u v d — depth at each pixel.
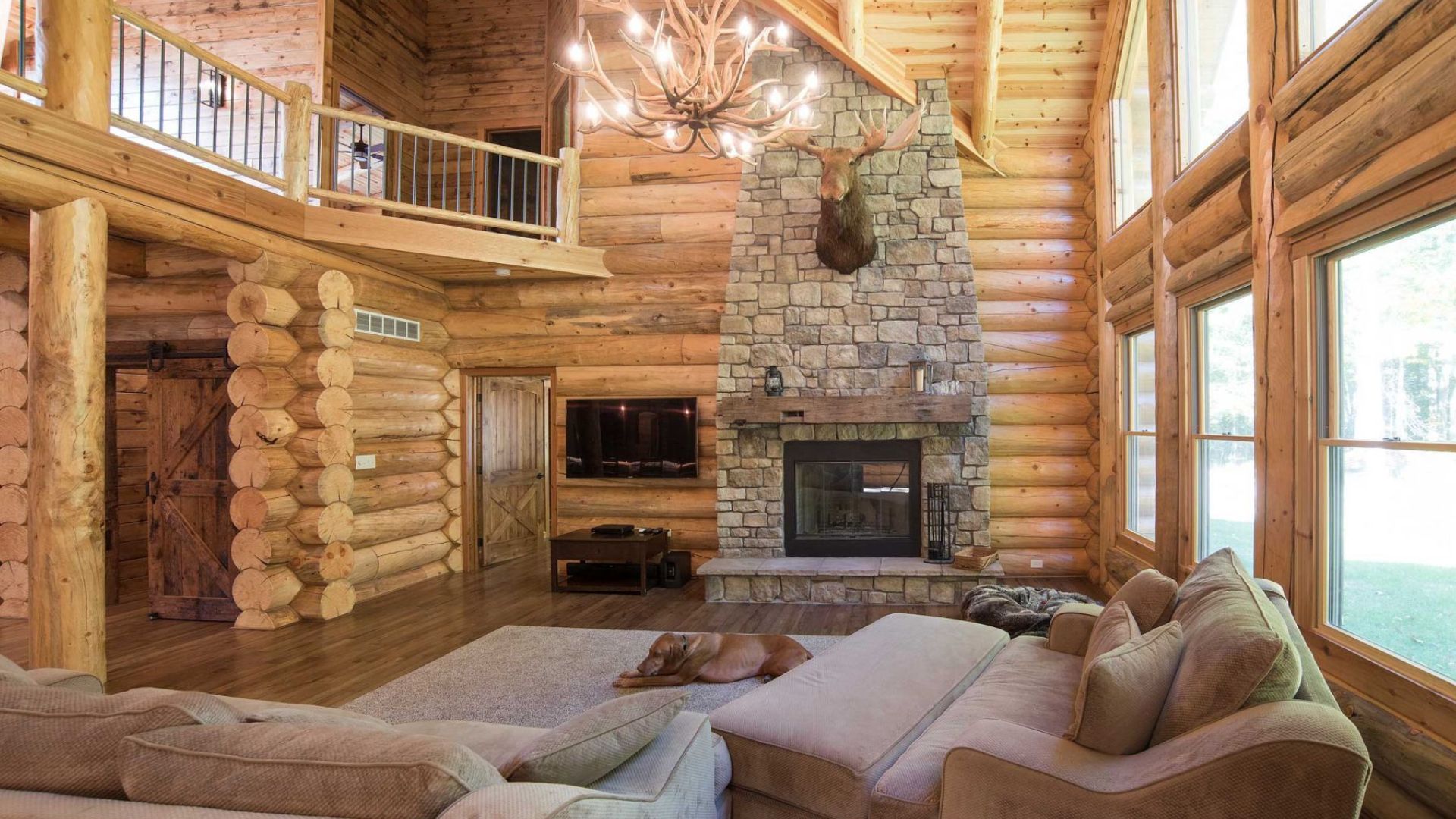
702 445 6.71
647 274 6.72
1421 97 2.33
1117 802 1.60
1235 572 2.40
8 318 5.35
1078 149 6.55
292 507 5.35
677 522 6.75
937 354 6.13
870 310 6.20
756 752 2.30
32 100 5.62
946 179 6.22
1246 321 3.91
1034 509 6.55
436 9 8.92
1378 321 2.73
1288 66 3.22
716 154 4.08
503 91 8.80
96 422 3.85
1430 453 2.46
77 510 3.76
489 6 8.86
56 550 3.72
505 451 7.66
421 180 8.79
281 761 1.35
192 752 1.39
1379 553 2.73
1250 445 3.84
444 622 5.32
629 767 1.83
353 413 5.92
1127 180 5.98
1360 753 1.38
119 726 1.46
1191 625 2.13
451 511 7.10
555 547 6.16
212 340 5.54
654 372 6.75
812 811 2.19
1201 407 4.47
